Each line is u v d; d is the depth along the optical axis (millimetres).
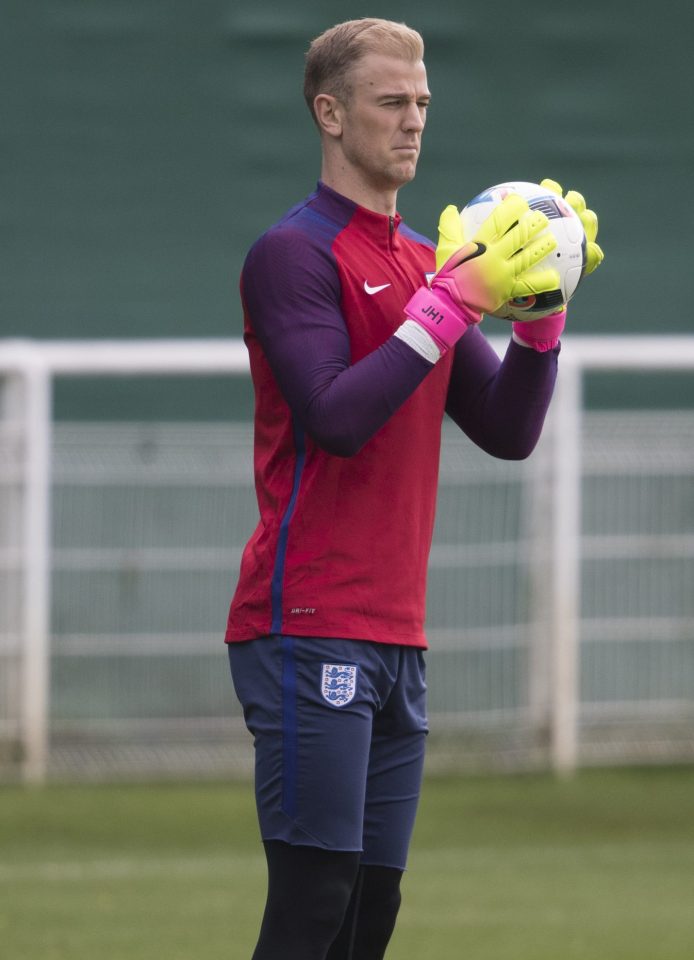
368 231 11742
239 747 32438
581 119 39188
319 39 11969
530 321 11812
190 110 38625
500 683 32812
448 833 27906
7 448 31469
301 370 11117
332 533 11445
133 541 32156
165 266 38688
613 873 24859
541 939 20375
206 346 32625
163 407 37625
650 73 39281
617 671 33344
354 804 11281
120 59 38562
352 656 11352
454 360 12516
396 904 12117
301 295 11320
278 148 38719
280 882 11344
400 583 11609
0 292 38406
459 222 11578
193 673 32312
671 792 31312
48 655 31859
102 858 25906
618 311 39406
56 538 32000
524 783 31969
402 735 11938
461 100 38938
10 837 27422
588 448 33188
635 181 39344
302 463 11609
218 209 38750
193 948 19766
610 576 33312
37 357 31672
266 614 11516
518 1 38938
